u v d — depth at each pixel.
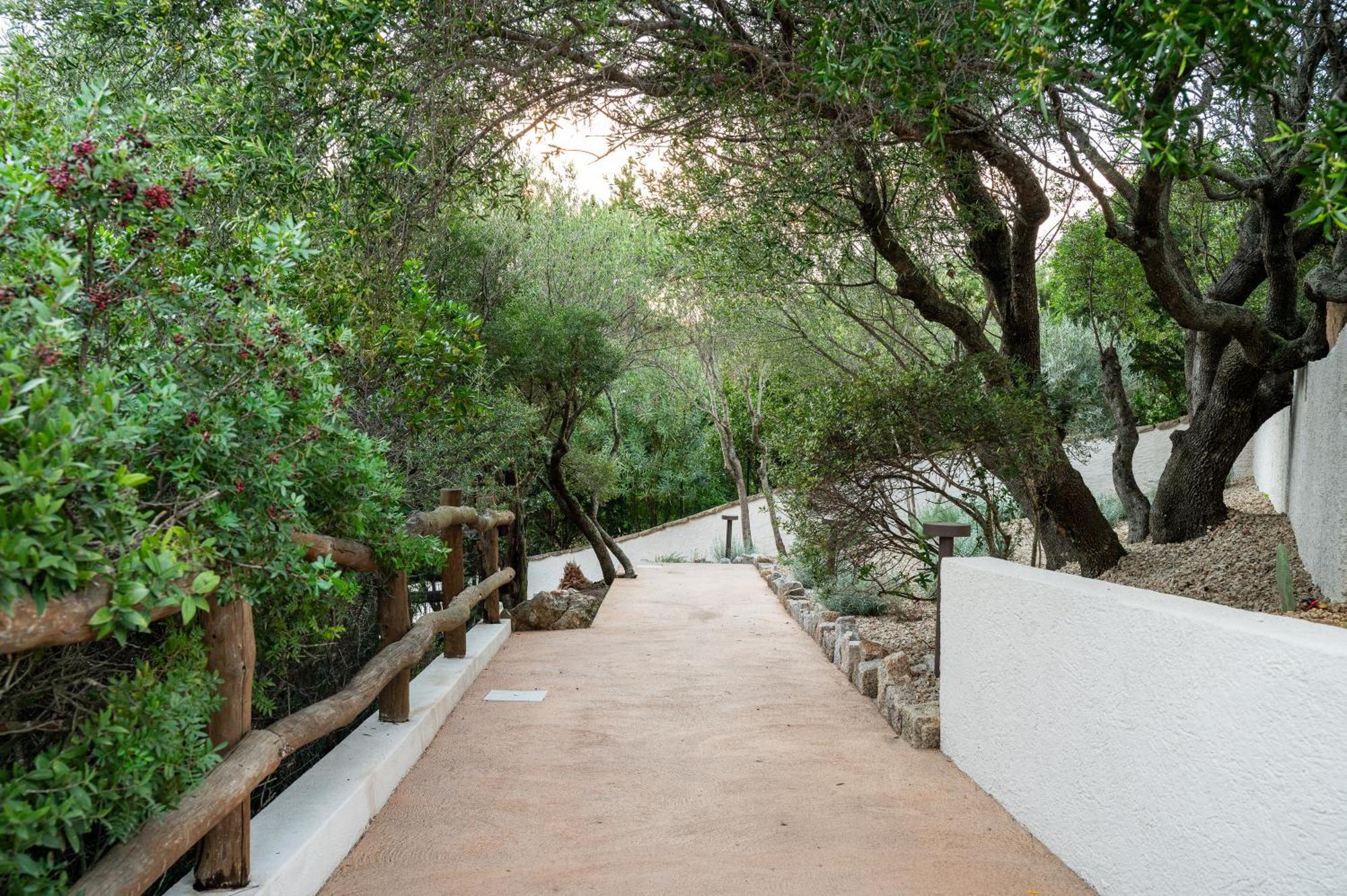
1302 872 2.38
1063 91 4.78
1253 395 9.33
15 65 4.68
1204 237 11.16
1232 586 7.55
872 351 14.16
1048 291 16.55
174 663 2.77
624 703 6.76
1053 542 9.45
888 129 5.43
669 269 12.64
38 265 2.32
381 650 5.27
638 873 3.78
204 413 2.83
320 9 4.46
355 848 4.05
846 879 3.71
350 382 6.08
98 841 2.96
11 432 1.95
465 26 5.19
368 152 5.07
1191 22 2.59
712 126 6.11
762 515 22.53
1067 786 3.79
